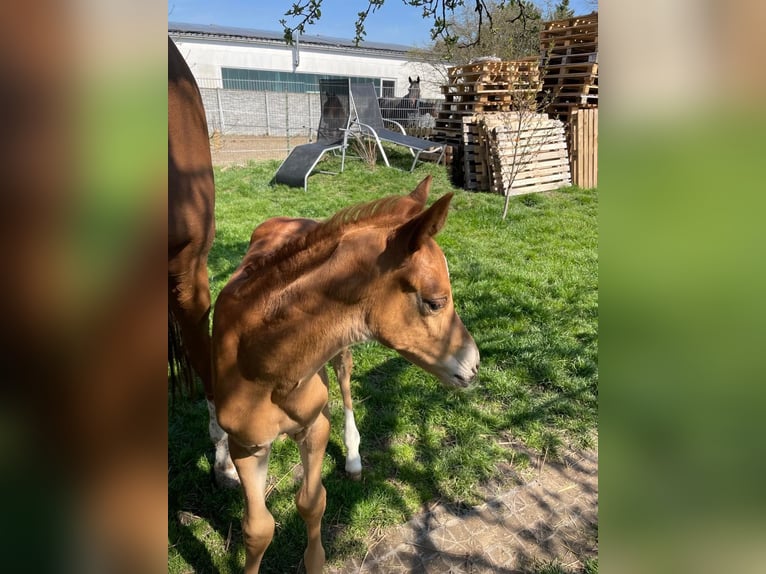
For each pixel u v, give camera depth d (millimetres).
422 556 2551
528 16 3947
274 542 2600
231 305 1778
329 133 13688
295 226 2545
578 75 10797
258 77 26344
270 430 1854
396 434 3355
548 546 2609
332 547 2578
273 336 1674
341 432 3326
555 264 6207
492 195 9906
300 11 3359
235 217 8406
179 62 2529
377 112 13477
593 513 2803
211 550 2566
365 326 1707
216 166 13312
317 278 1642
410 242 1580
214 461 3098
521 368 4016
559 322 4727
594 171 10656
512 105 10555
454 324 1809
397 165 12453
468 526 2717
